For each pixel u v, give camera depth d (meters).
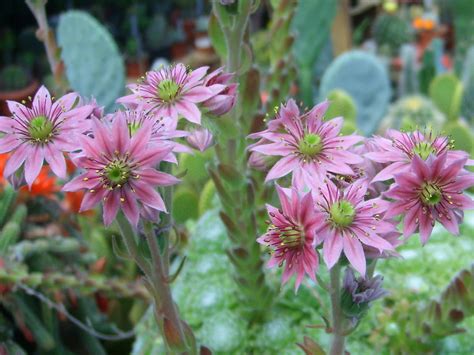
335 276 0.11
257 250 0.17
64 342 0.22
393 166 0.11
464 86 0.42
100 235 0.24
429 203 0.11
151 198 0.11
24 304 0.20
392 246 0.11
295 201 0.11
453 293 0.15
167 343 0.13
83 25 0.30
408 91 0.46
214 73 0.12
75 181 0.11
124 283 0.21
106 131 0.11
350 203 0.11
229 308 0.19
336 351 0.12
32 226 0.21
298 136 0.12
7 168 0.11
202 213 0.24
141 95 0.12
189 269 0.20
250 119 0.16
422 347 0.17
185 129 0.12
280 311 0.18
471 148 0.28
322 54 0.49
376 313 0.18
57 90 0.19
